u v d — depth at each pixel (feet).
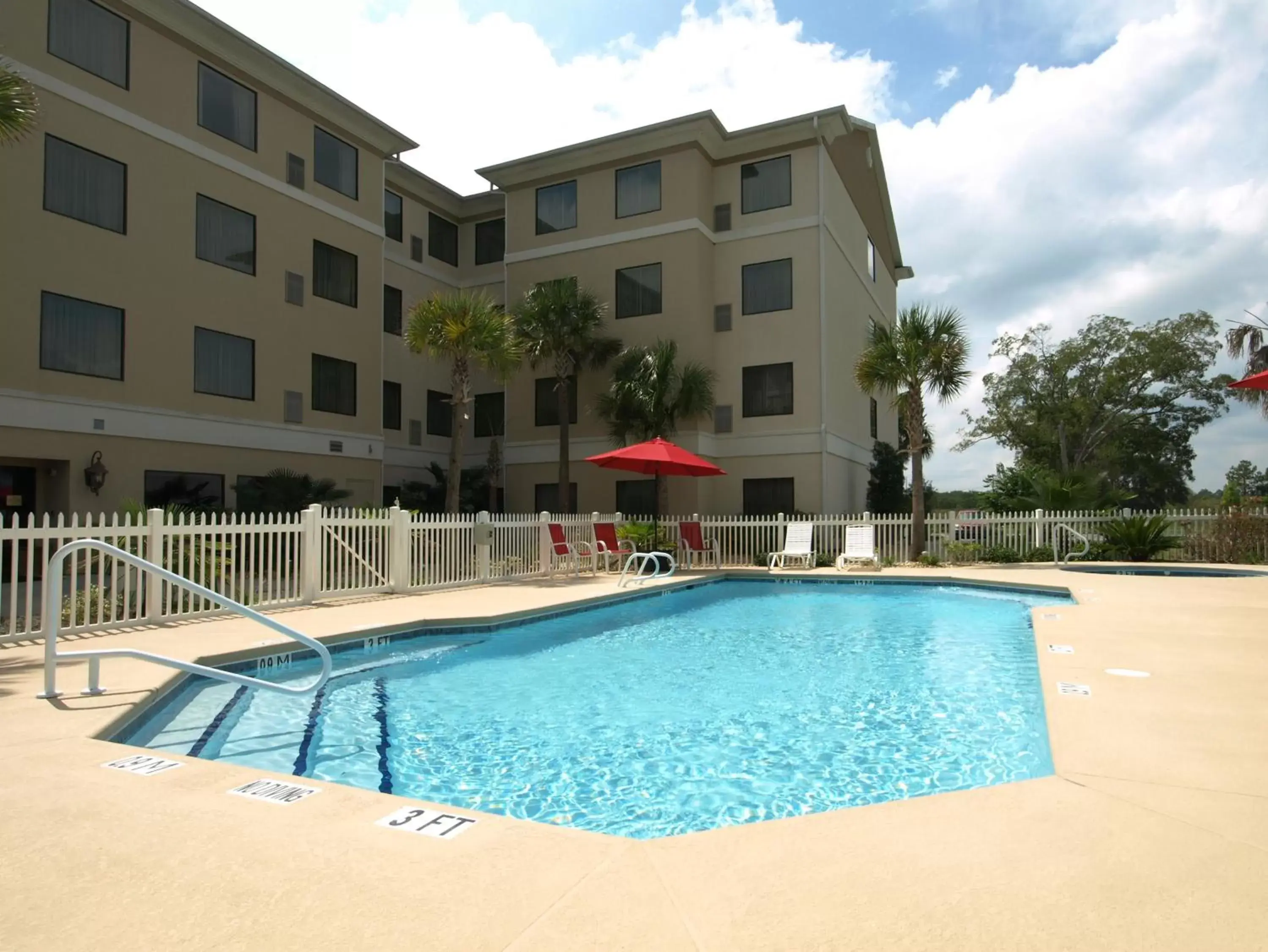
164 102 56.34
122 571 31.32
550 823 13.10
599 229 77.71
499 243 89.61
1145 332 116.88
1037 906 7.91
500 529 48.26
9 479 50.93
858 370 64.69
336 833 9.98
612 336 76.43
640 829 12.78
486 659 27.25
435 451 86.43
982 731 18.07
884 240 102.73
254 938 7.34
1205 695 17.07
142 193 54.80
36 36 49.03
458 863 9.07
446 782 15.08
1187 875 8.63
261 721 19.06
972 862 9.02
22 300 48.24
